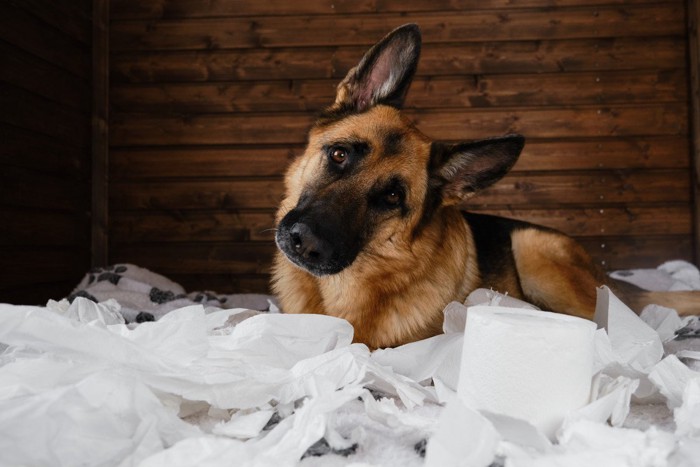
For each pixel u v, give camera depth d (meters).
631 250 5.00
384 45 2.53
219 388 1.36
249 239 5.14
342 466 1.15
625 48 5.03
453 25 5.11
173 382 1.31
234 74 5.20
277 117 5.17
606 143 5.02
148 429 1.13
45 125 4.35
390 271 2.29
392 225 2.31
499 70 5.08
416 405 1.51
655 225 4.98
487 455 1.04
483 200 5.06
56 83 4.52
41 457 1.03
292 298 2.51
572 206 5.03
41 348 1.35
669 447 1.08
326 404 1.25
